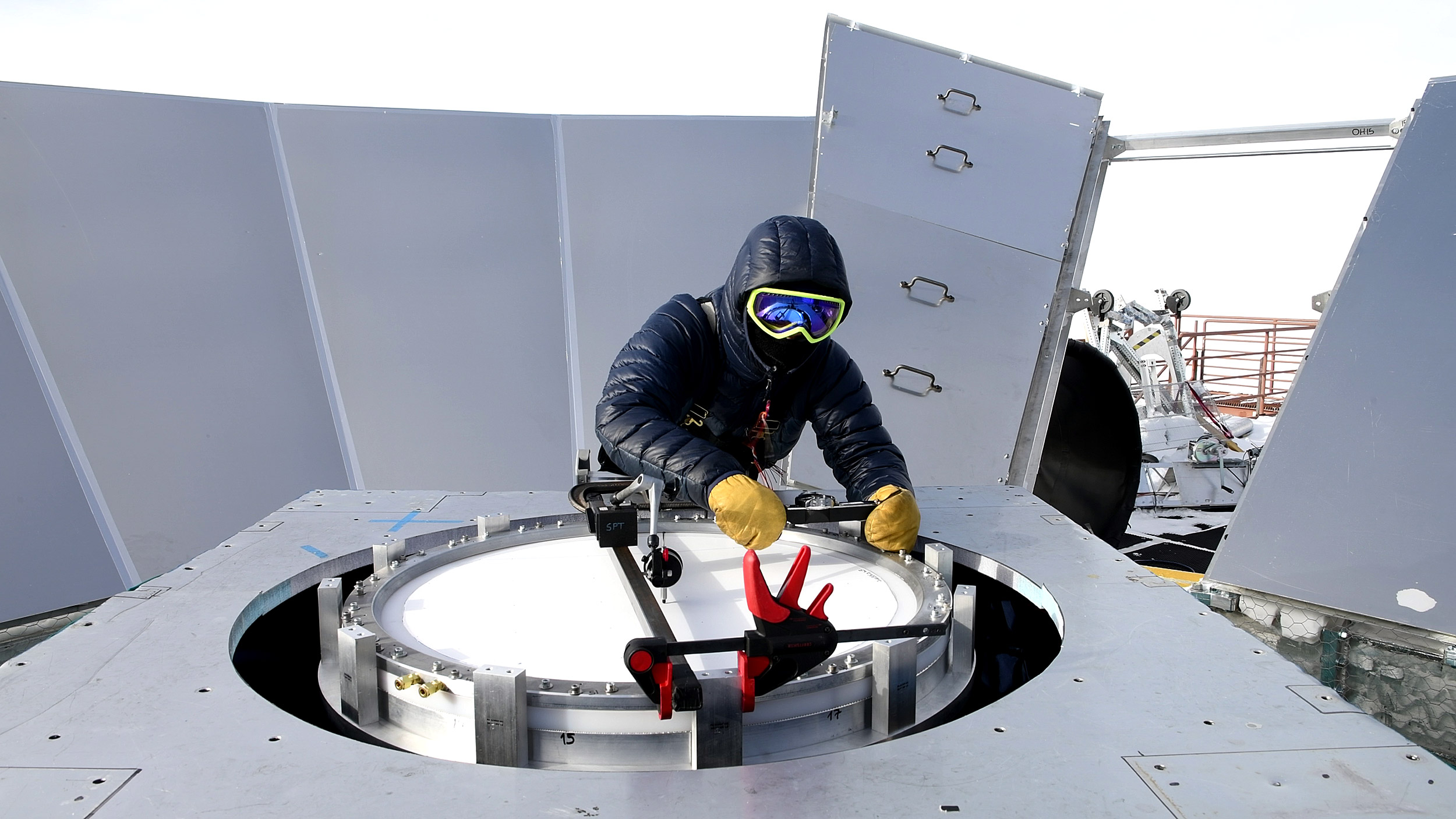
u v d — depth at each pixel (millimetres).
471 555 2326
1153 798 1254
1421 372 2695
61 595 3730
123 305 4297
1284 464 3004
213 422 4383
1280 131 3658
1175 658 1732
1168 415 8438
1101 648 1780
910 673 1653
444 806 1227
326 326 4883
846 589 2119
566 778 1299
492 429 4965
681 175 5609
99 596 3826
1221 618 1943
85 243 4277
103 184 4410
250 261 4730
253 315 4656
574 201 5477
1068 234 4312
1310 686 1618
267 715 1481
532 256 5324
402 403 4883
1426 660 2795
